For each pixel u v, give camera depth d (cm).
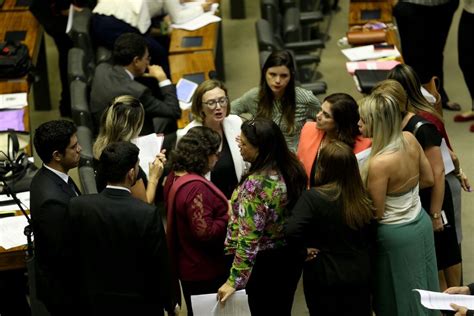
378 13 1900
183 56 1753
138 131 1210
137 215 1005
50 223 1030
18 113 1521
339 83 2145
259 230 1067
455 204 1256
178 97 1622
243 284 1085
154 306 1063
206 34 1828
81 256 1029
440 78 1944
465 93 2064
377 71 1579
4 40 1812
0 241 1173
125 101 1212
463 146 1830
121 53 1479
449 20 1870
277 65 1302
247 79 2191
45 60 2030
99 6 1755
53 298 1061
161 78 1541
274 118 1348
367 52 1714
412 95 1224
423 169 1145
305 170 1133
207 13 1917
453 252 1240
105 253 1018
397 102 1088
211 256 1123
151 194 1195
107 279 1031
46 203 1032
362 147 1155
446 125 1914
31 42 1805
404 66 1237
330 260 1069
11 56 1652
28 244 1098
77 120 1495
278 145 1060
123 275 1029
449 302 959
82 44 1755
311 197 1050
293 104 1338
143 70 1510
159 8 1805
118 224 1005
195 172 1088
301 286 1406
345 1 2606
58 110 2097
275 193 1061
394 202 1104
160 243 1015
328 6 2473
